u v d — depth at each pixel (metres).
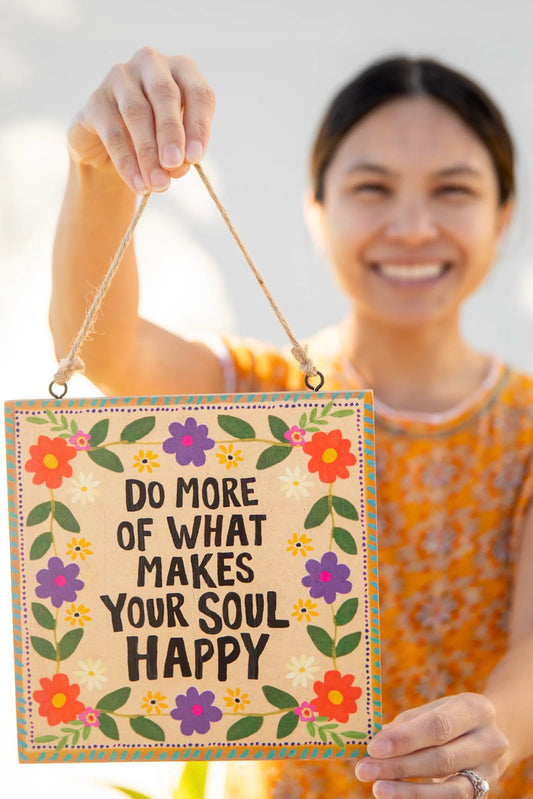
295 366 1.16
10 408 0.77
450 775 0.76
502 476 1.10
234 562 0.76
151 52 0.79
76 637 0.76
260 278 0.74
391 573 1.08
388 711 1.06
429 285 1.11
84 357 0.94
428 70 1.11
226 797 1.08
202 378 1.10
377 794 0.71
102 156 0.83
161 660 0.76
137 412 0.76
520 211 1.67
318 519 0.76
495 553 1.10
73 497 0.76
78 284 0.90
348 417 0.76
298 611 0.75
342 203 1.12
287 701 0.75
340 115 1.13
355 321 1.17
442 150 1.08
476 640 1.08
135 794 0.99
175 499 0.76
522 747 0.87
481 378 1.16
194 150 0.73
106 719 0.76
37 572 0.77
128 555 0.76
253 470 0.76
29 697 0.77
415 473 1.09
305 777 1.03
